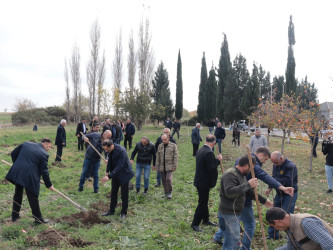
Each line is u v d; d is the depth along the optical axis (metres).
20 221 5.83
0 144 15.52
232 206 4.22
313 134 12.43
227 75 37.25
